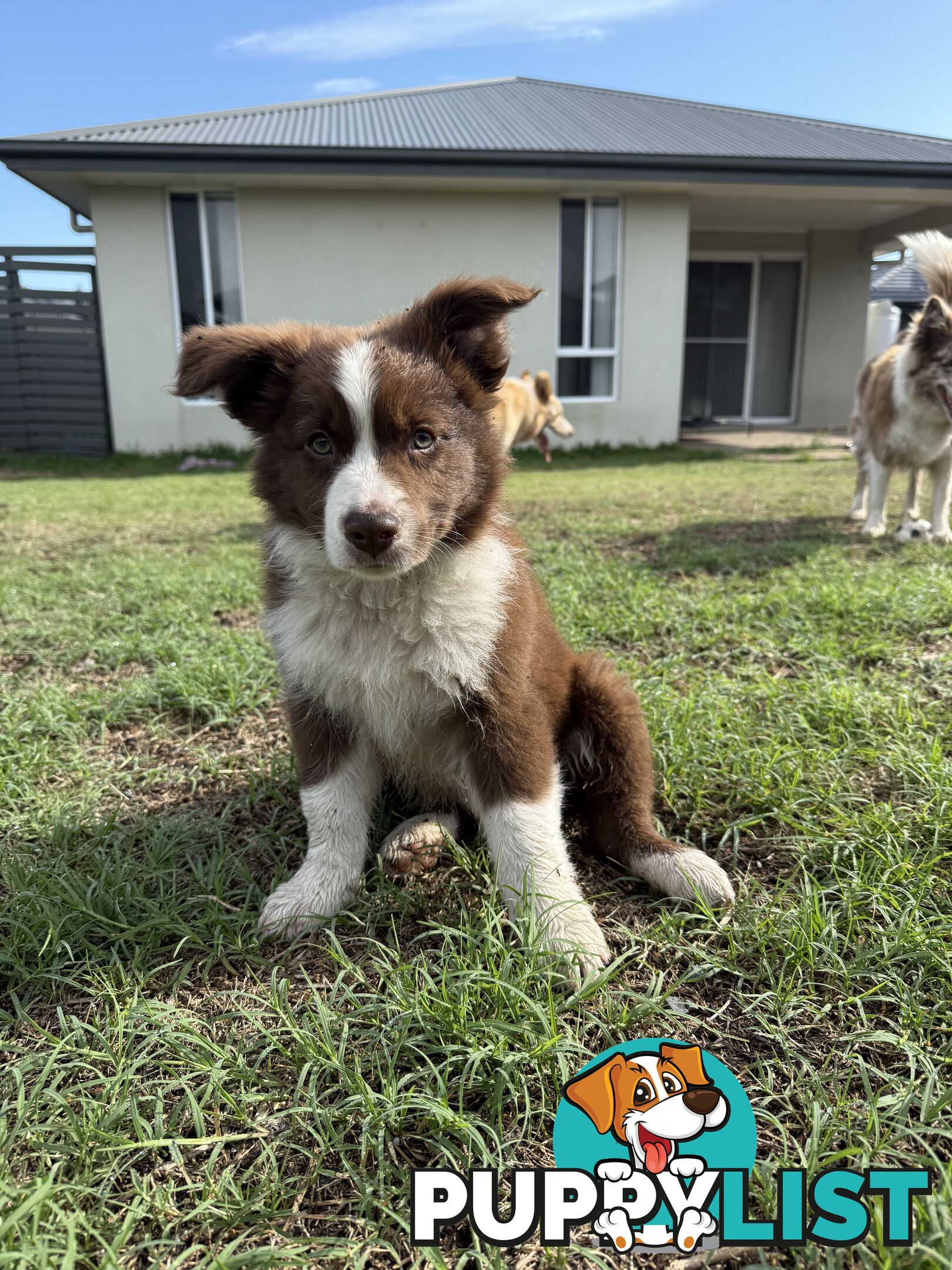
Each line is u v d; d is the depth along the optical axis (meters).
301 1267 0.87
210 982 1.32
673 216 9.38
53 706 2.35
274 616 1.55
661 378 9.86
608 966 1.29
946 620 2.82
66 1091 1.08
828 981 1.25
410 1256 0.90
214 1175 0.99
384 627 1.45
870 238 11.80
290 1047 1.17
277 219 8.85
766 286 12.35
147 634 3.08
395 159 8.30
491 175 8.49
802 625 2.79
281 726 2.31
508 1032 1.13
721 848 1.64
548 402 7.04
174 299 8.97
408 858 1.54
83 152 7.89
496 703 1.42
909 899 1.38
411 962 1.29
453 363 1.52
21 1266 0.84
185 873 1.59
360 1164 0.99
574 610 3.03
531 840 1.40
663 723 2.04
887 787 1.80
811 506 5.64
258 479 1.54
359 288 9.13
